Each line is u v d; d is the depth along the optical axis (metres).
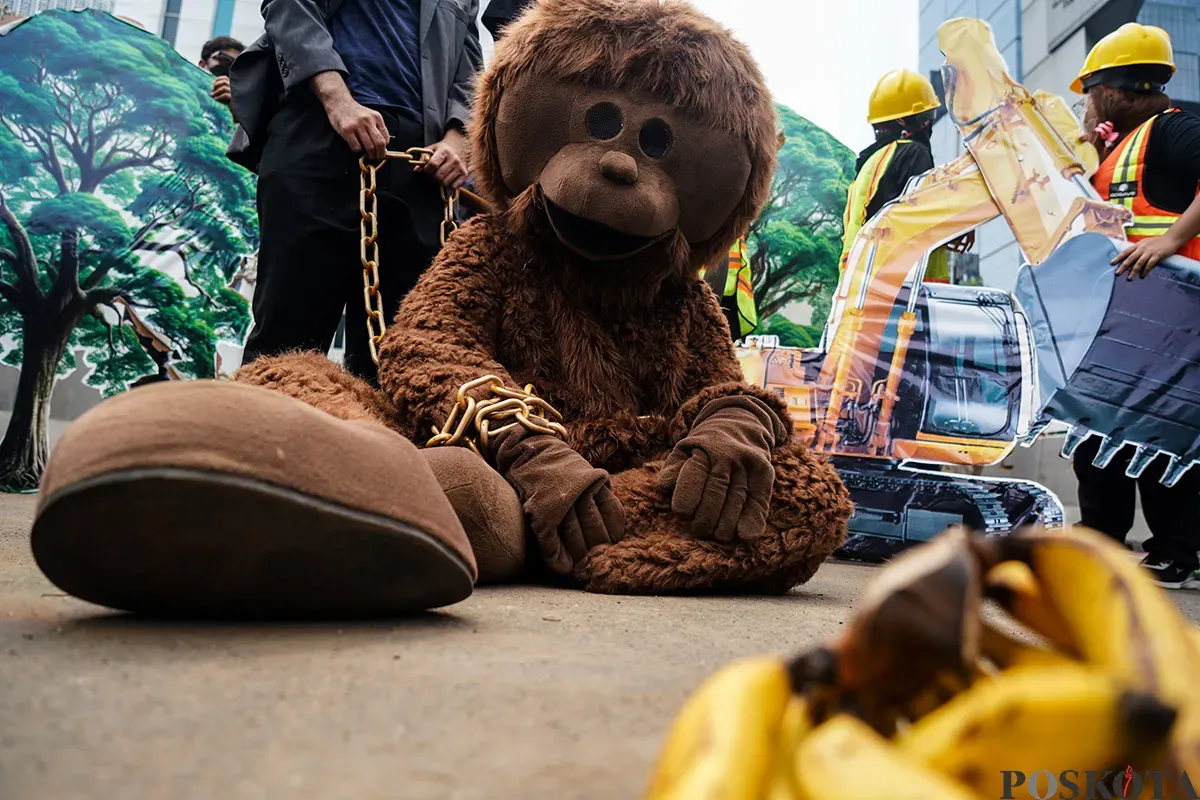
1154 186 3.96
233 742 0.71
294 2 2.65
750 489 2.04
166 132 5.60
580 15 2.19
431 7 2.88
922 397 4.19
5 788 0.58
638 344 2.31
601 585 1.94
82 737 0.70
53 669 0.91
